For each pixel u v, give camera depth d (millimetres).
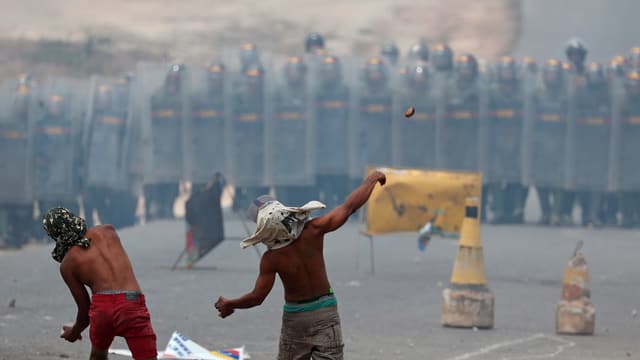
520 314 41500
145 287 48469
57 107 85312
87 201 89062
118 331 18781
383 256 64875
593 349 32781
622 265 60812
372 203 54875
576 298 36344
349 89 90438
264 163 90750
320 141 90750
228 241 74312
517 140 89438
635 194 89438
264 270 17719
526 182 89438
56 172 85562
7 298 43812
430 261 62188
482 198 90875
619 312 42312
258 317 39156
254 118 90375
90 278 18953
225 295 45656
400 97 90000
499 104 89438
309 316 17609
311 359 18141
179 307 41688
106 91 88375
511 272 56906
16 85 84375
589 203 90625
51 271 55906
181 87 90375
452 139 89312
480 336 35438
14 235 82438
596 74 89062
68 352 29578
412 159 89750
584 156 89062
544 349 32656
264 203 17859
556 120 89188
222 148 90625
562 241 75438
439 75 89750
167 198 93375
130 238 75500
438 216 54500
